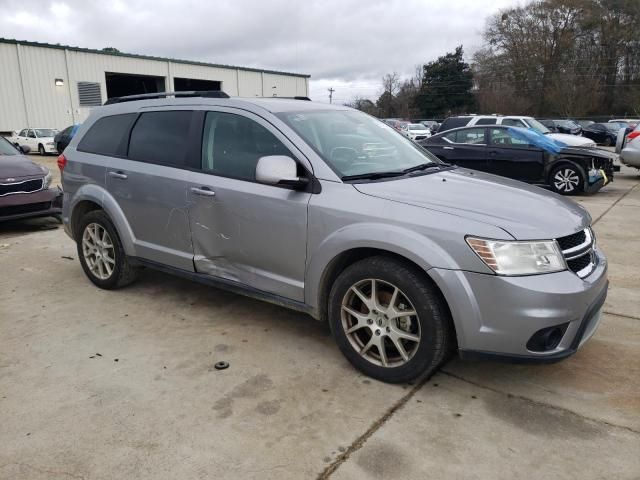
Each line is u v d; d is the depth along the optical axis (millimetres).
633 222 7660
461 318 2803
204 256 3922
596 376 3238
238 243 3668
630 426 2730
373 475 2385
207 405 2947
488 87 66688
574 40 62031
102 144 4684
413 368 3010
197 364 3426
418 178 3494
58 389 3133
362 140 3848
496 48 67438
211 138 3889
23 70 28938
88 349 3658
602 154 10203
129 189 4332
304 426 2746
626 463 2449
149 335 3877
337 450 2557
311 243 3285
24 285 5023
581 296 2785
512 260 2730
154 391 3100
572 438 2637
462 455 2516
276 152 3523
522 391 3076
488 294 2738
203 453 2541
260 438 2650
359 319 3207
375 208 3066
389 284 3020
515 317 2711
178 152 4055
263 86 41406
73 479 2379
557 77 60156
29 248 6465
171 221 4066
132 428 2742
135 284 4973
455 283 2779
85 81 31406
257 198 3500
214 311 4316
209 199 3756
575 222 3068
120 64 32875
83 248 4906
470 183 3482
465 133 10914
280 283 3506
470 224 2820
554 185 10227
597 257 3287
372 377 3213
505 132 10508
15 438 2670
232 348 3650
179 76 35844
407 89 82312
